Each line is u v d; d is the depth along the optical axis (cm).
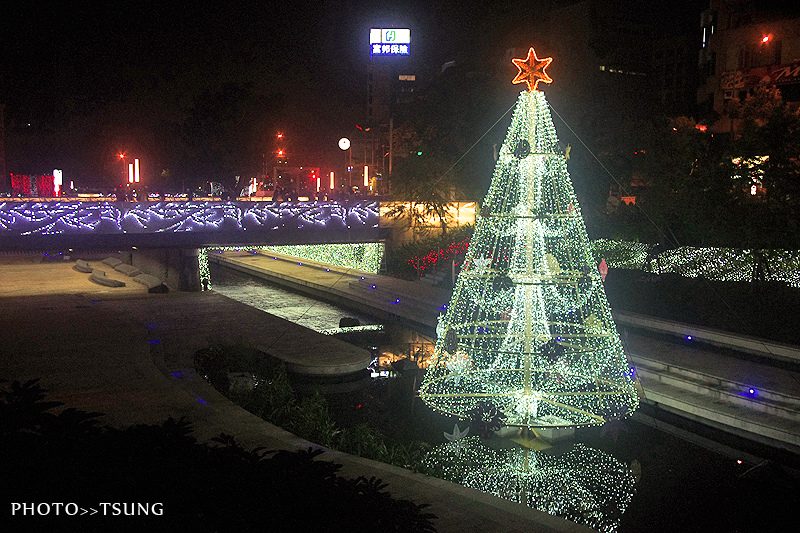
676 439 1362
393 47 12681
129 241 2864
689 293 2342
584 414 1406
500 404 1449
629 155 3212
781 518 1027
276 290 3569
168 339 1983
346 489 411
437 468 1166
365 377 1792
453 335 1677
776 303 2095
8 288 3017
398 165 3531
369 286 3105
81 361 1597
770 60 4119
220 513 355
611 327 1570
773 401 1358
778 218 2305
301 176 6425
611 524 1020
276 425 1249
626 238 2962
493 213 1403
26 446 375
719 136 2695
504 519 807
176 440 422
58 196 3794
